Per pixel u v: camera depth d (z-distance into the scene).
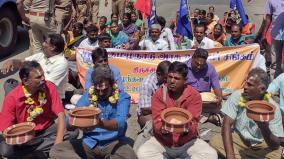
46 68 5.50
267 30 7.58
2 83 7.37
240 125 4.26
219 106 5.85
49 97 4.52
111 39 7.89
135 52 7.02
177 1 17.72
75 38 8.02
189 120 3.72
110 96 4.22
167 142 4.22
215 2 17.58
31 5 7.50
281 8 7.12
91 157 4.37
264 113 3.60
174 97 4.26
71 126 4.00
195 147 4.24
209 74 5.81
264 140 4.21
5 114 4.38
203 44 7.61
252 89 3.98
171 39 7.87
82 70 7.06
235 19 9.12
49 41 5.49
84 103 4.35
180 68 4.12
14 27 9.12
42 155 4.57
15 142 3.76
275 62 7.83
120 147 4.33
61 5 9.01
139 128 5.94
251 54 7.03
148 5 8.35
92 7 11.61
